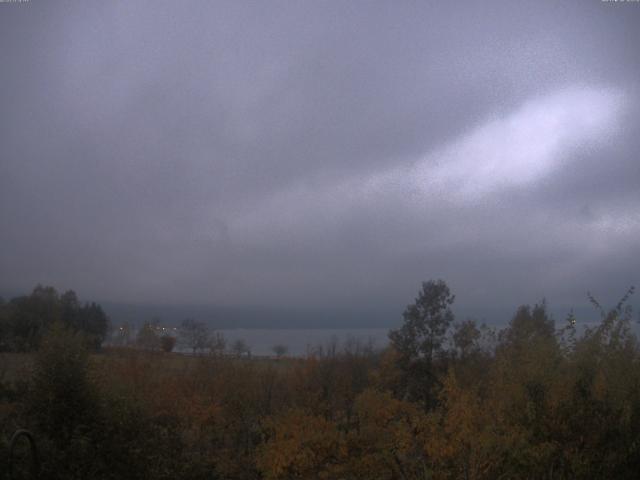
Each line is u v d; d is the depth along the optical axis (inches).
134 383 582.2
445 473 342.6
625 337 322.0
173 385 604.4
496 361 362.0
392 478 429.1
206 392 609.3
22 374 440.5
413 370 661.3
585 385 311.0
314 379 666.8
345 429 556.1
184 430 580.4
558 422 302.4
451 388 356.8
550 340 336.2
